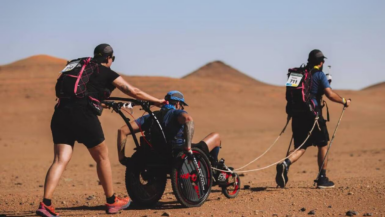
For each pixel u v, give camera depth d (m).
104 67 6.90
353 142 29.19
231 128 53.09
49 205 6.45
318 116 9.16
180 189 7.43
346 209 7.23
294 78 9.20
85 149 26.72
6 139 32.38
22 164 18.81
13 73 96.44
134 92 7.02
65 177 14.19
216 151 8.19
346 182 10.15
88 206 8.20
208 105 77.94
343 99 9.28
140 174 7.69
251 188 9.65
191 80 100.06
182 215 6.99
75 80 6.61
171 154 7.49
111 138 39.19
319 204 7.64
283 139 34.16
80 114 6.59
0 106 68.38
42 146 28.36
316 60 9.39
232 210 7.29
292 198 8.19
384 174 12.10
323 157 9.30
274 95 91.19
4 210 7.95
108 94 6.88
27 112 64.94
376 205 7.43
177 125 7.50
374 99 102.50
